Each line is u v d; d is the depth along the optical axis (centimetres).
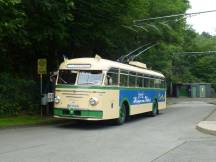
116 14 2697
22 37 2233
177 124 2264
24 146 1340
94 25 2642
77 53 2920
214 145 1445
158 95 3020
